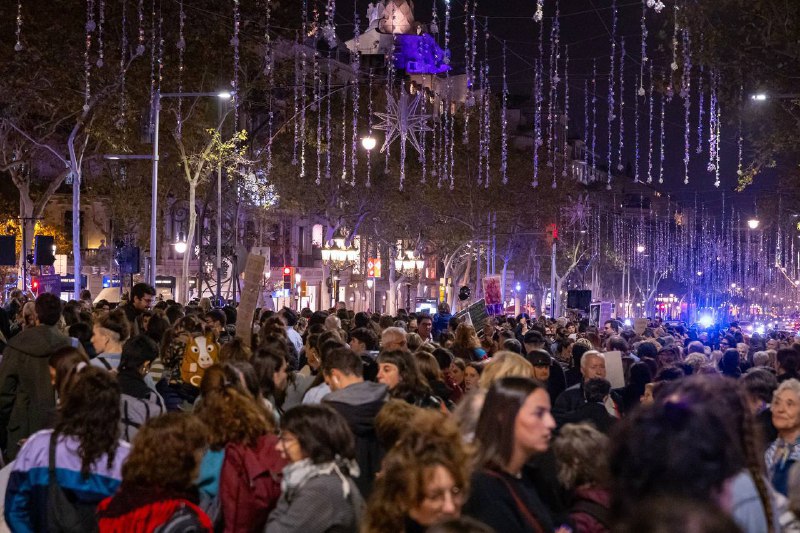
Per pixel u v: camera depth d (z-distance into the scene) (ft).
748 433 18.35
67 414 26.14
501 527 20.30
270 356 37.04
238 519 26.81
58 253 250.37
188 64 152.05
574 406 44.19
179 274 249.14
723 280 533.14
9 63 134.10
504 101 243.19
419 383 36.22
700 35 103.19
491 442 21.30
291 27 164.45
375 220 273.33
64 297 223.51
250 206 241.14
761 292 499.92
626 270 498.28
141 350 35.65
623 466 14.52
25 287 165.37
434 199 270.87
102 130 157.48
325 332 47.60
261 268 59.21
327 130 251.39
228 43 151.94
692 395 15.72
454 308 339.16
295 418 24.76
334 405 30.60
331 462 24.71
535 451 21.43
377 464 30.30
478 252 279.28
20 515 26.07
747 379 39.01
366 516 19.35
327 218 254.88
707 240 545.03
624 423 15.11
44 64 136.46
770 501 18.15
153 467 22.66
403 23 366.63
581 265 438.81
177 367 45.27
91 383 26.40
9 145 182.19
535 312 363.76
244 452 27.14
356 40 239.30
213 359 44.47
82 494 25.82
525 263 364.38
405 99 244.42
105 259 243.60
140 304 65.36
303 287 252.01
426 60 361.51
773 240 510.58
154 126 155.43
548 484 23.90
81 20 136.26
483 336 85.61
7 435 40.73
